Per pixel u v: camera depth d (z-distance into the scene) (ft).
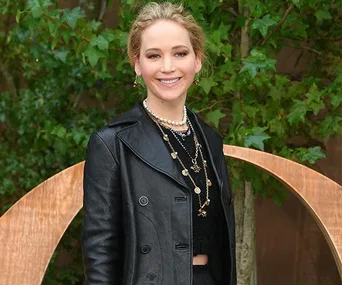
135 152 5.71
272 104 10.25
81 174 7.39
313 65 11.19
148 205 5.62
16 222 7.24
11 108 12.37
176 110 6.02
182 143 5.98
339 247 7.60
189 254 5.61
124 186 5.65
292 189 7.68
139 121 5.90
